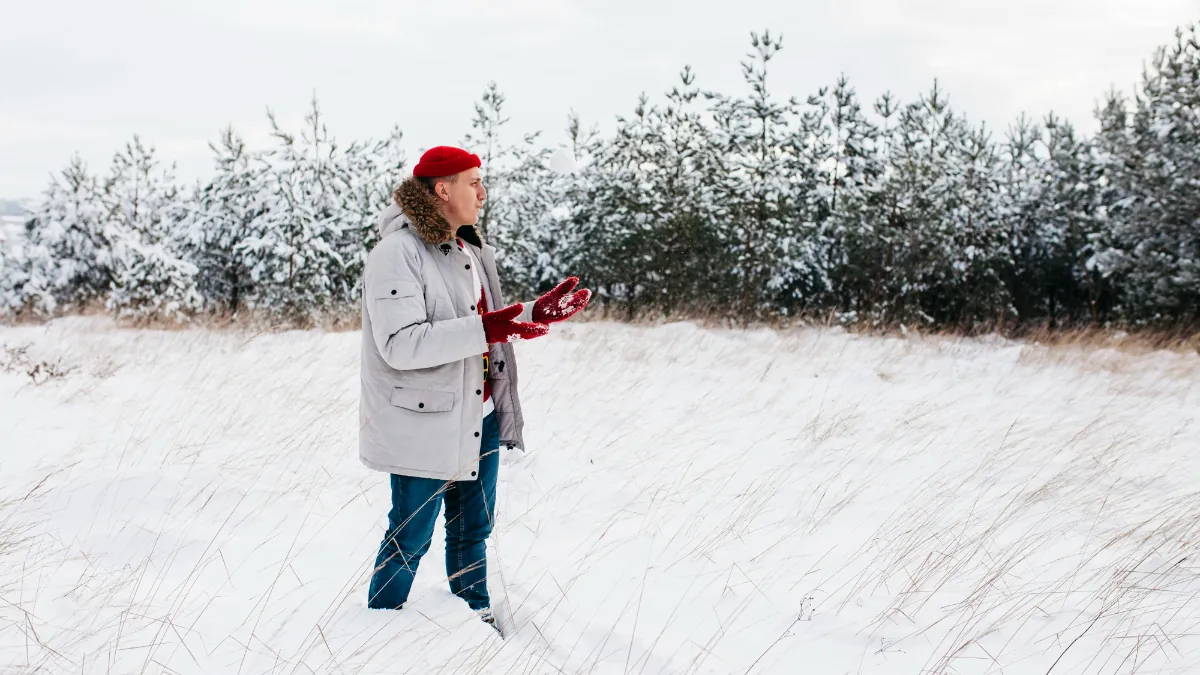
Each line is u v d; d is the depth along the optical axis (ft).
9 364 23.56
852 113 65.98
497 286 9.61
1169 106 47.93
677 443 17.08
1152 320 49.57
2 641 7.54
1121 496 13.64
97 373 22.79
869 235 55.26
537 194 66.13
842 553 11.27
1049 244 68.80
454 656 7.64
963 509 13.03
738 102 54.54
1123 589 9.57
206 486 12.62
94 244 60.54
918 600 9.68
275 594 9.07
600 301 55.98
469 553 9.25
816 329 45.34
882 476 14.97
